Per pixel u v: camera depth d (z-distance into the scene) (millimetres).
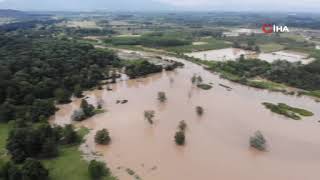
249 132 114875
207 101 146625
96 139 103500
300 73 182375
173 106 139000
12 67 163000
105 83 171750
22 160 90000
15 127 106188
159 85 171125
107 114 128750
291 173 90062
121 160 93812
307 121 126312
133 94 155250
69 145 101750
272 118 128375
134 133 111562
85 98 148500
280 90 164875
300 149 103688
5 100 128500
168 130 114312
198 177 86875
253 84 171750
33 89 139750
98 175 83500
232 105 142125
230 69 198625
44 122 111250
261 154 99812
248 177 87562
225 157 97312
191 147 102625
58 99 141000
